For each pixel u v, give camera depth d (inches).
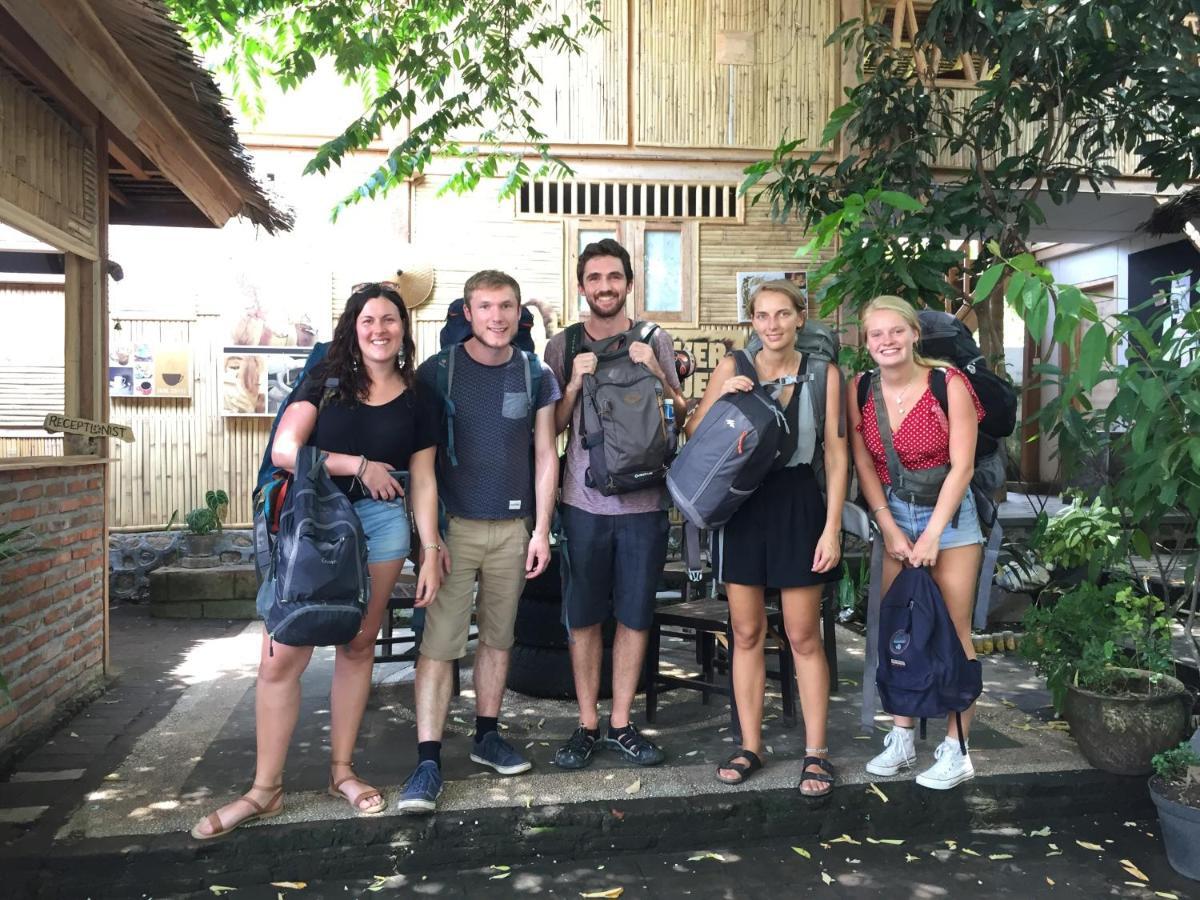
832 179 241.4
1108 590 155.3
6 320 253.3
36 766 145.5
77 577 183.5
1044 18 204.1
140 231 280.8
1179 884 120.8
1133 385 125.0
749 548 135.2
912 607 134.0
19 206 157.3
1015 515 276.7
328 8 227.5
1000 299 342.6
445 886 120.5
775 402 130.3
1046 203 318.0
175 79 160.2
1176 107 212.4
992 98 224.5
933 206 215.9
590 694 146.4
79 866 116.5
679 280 293.9
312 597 114.7
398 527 127.3
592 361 140.9
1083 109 241.0
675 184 293.0
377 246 287.0
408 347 128.0
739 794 133.6
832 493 133.8
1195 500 131.3
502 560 137.8
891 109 235.1
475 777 139.3
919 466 135.8
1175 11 205.9
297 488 118.1
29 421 255.0
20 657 156.7
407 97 236.7
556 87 288.4
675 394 148.2
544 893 118.6
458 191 265.3
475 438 135.1
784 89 295.4
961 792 137.6
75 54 138.9
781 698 177.8
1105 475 155.7
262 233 284.7
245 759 148.9
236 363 286.0
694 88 292.4
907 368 134.4
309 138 285.4
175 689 191.8
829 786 134.7
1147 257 377.7
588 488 141.6
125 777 140.9
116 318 281.0
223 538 285.6
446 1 242.7
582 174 289.7
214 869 119.6
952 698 132.4
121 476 283.9
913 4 295.9
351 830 123.4
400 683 195.0
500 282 131.6
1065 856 128.7
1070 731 157.2
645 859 128.1
